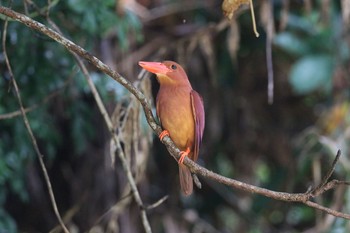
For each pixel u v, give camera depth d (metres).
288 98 13.90
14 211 12.78
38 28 6.55
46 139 10.93
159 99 7.87
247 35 13.16
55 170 12.70
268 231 13.60
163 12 12.52
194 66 13.10
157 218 13.14
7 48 10.06
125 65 11.91
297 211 13.92
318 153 12.05
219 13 12.93
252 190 6.24
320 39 12.06
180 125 7.76
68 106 11.28
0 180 10.33
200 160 13.66
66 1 9.86
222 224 14.02
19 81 10.29
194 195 14.00
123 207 11.37
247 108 13.69
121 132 8.66
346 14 11.46
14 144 10.72
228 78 13.61
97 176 12.46
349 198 11.52
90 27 9.91
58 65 10.39
